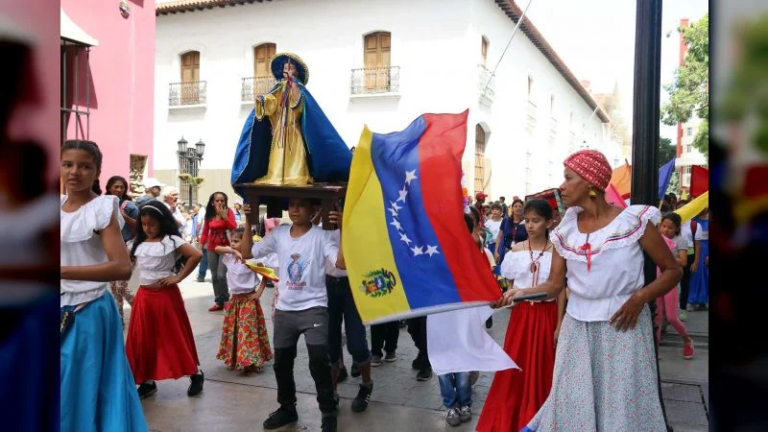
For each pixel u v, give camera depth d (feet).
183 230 44.75
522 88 78.84
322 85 64.64
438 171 11.26
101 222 9.88
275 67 14.29
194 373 17.35
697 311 32.35
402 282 11.10
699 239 30.42
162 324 17.03
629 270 10.00
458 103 59.52
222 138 69.31
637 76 13.48
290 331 14.55
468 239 10.98
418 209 11.25
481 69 61.62
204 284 39.65
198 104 69.77
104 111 35.17
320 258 14.46
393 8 61.36
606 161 10.38
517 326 13.92
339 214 13.52
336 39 63.82
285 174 14.16
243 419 15.69
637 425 9.91
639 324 10.12
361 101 63.00
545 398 13.25
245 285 19.60
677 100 46.65
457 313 14.20
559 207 19.30
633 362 10.00
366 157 11.38
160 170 72.13
